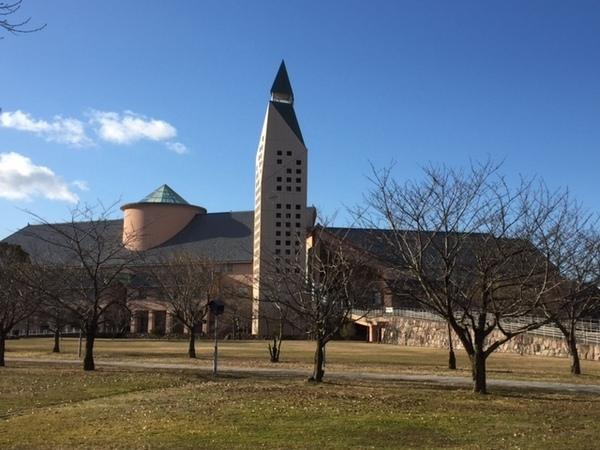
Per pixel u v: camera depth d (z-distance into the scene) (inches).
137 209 4419.3
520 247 802.8
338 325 903.1
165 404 607.2
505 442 426.6
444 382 900.6
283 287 1918.1
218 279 2233.0
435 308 765.3
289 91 3585.1
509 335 737.0
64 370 1019.9
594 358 1644.9
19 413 556.7
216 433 449.1
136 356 1521.9
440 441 428.5
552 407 623.5
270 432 453.7
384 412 561.6
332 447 402.0
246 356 1590.8
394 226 832.9
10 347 2089.1
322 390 740.0
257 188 3567.9
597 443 426.6
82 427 478.0
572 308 1056.2
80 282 1343.5
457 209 1263.5
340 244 1067.9
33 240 3444.9
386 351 1996.8
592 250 1450.5
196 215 4655.5
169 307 3253.0
